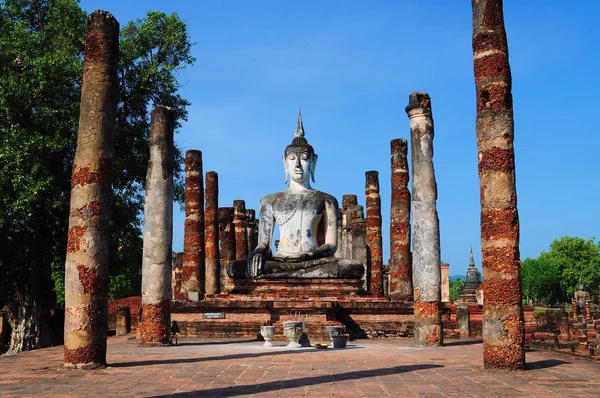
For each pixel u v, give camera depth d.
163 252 17.66
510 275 11.95
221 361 13.11
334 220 26.16
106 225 12.68
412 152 18.70
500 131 12.41
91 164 12.64
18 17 26.56
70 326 12.16
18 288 24.80
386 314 22.56
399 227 23.97
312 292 23.78
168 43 27.91
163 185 17.80
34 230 24.14
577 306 34.50
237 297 23.28
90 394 9.23
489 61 12.62
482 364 12.58
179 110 29.53
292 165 26.95
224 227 35.75
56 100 23.73
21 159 22.12
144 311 17.53
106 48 13.08
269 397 8.76
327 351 15.68
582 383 10.06
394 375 10.89
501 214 12.18
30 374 11.43
